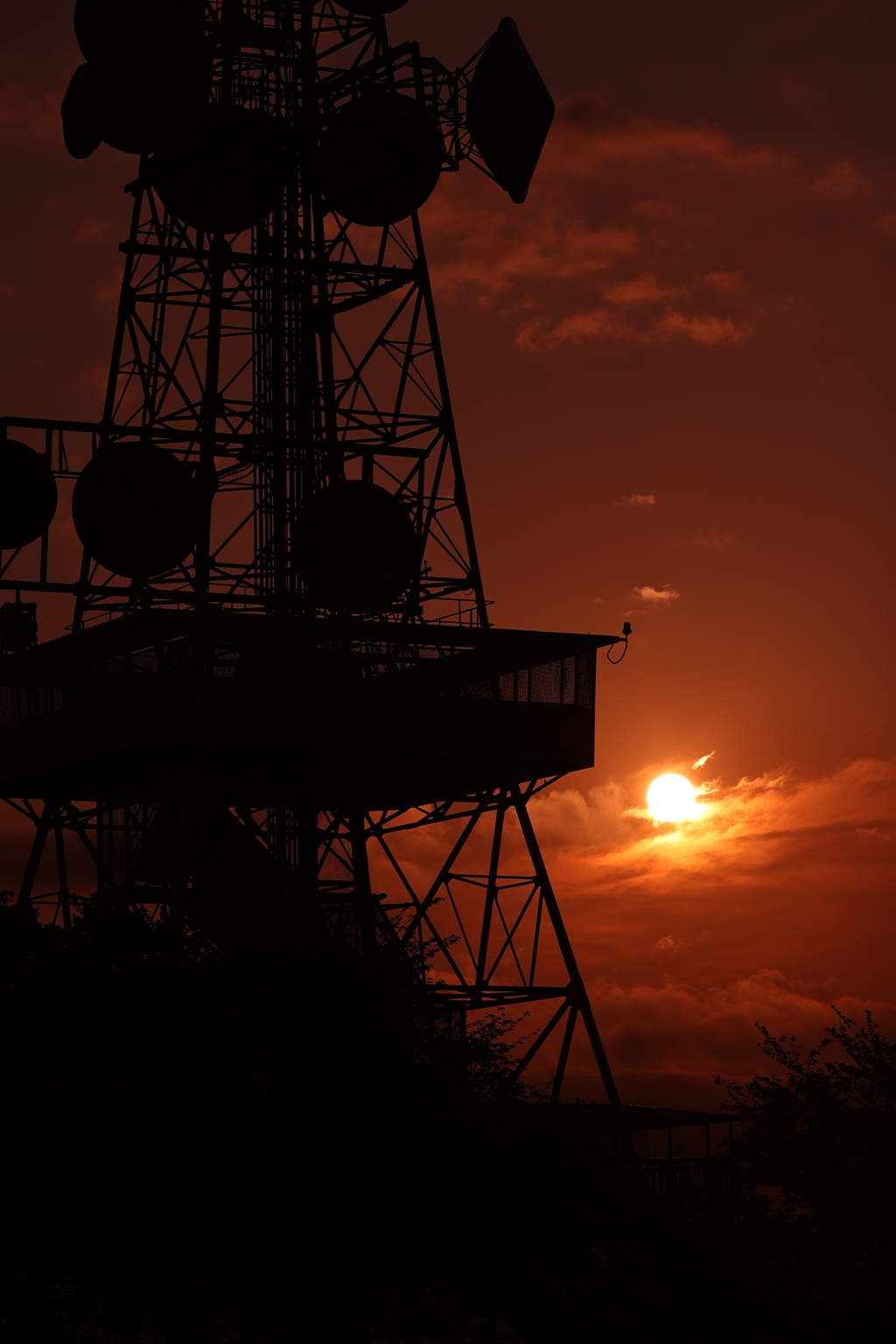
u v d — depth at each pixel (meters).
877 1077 149.25
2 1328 102.94
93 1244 103.44
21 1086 107.62
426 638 158.75
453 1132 114.00
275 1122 108.56
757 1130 146.75
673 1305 124.75
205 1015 112.06
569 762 164.25
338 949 121.38
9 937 120.31
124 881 160.75
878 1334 126.56
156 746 150.75
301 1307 107.62
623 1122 145.50
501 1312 118.81
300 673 154.00
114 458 163.38
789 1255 133.75
